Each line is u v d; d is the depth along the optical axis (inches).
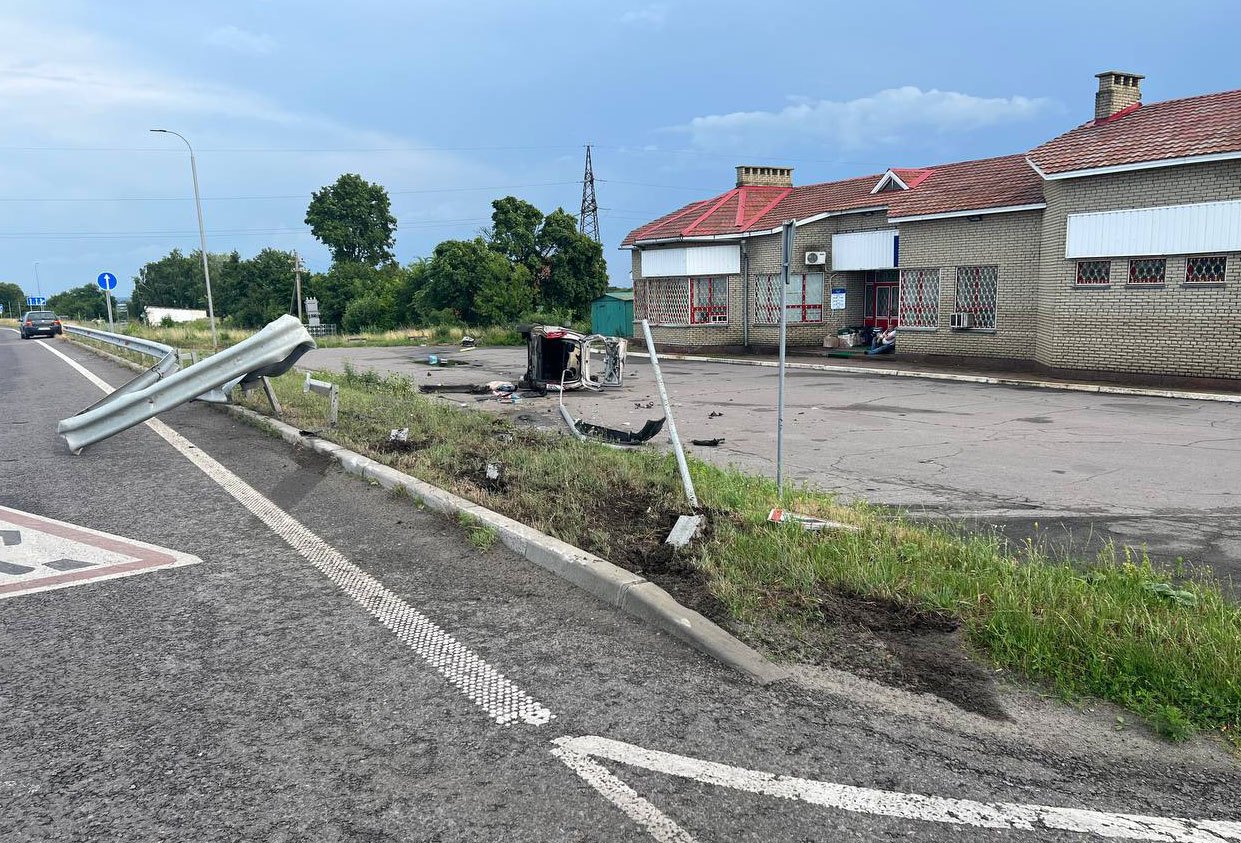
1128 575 189.0
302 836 104.8
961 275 853.2
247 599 188.2
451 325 1784.0
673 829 106.3
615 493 267.7
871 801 112.6
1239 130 601.0
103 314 4458.7
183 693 143.3
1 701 140.7
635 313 1205.7
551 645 163.6
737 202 1167.0
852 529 224.2
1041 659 151.3
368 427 398.0
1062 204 702.5
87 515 259.9
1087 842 104.7
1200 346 622.5
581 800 112.4
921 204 881.5
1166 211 629.3
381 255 3454.7
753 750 125.3
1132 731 132.9
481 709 137.7
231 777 118.0
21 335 1836.9
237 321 3090.6
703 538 217.0
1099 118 805.9
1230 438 415.5
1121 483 317.1
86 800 112.4
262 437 398.3
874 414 518.3
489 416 448.8
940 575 189.8
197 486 298.0
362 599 188.2
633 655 159.3
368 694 142.9
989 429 454.0
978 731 132.1
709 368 896.3
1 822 107.5
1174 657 146.2
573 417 499.5
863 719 135.3
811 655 157.9
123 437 400.8
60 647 162.7
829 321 1026.1
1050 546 236.1
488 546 223.3
